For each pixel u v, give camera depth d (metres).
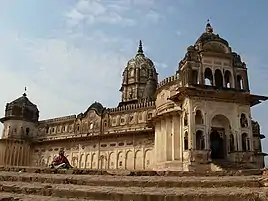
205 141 35.84
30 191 18.17
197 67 39.19
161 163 41.44
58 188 18.25
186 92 36.78
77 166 65.75
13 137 73.19
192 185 19.73
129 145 59.12
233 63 40.97
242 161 35.66
